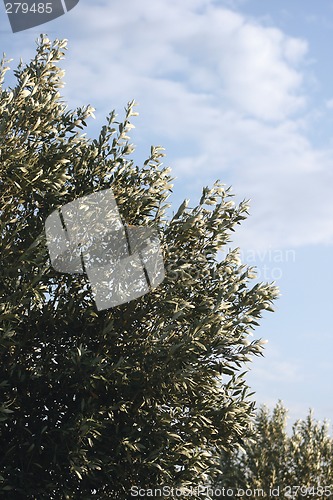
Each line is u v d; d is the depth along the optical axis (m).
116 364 8.60
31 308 9.09
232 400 9.64
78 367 8.44
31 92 9.77
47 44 10.42
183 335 9.02
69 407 8.99
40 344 9.13
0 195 9.12
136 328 9.28
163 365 8.68
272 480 19.11
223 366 9.31
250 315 9.46
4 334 8.08
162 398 9.13
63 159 9.41
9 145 9.10
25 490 8.52
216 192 10.01
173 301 9.12
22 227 8.81
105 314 9.30
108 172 9.96
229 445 9.80
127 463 8.90
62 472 8.76
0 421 8.37
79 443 8.23
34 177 9.07
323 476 19.69
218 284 9.89
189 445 9.23
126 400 8.97
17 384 8.84
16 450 8.77
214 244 9.85
